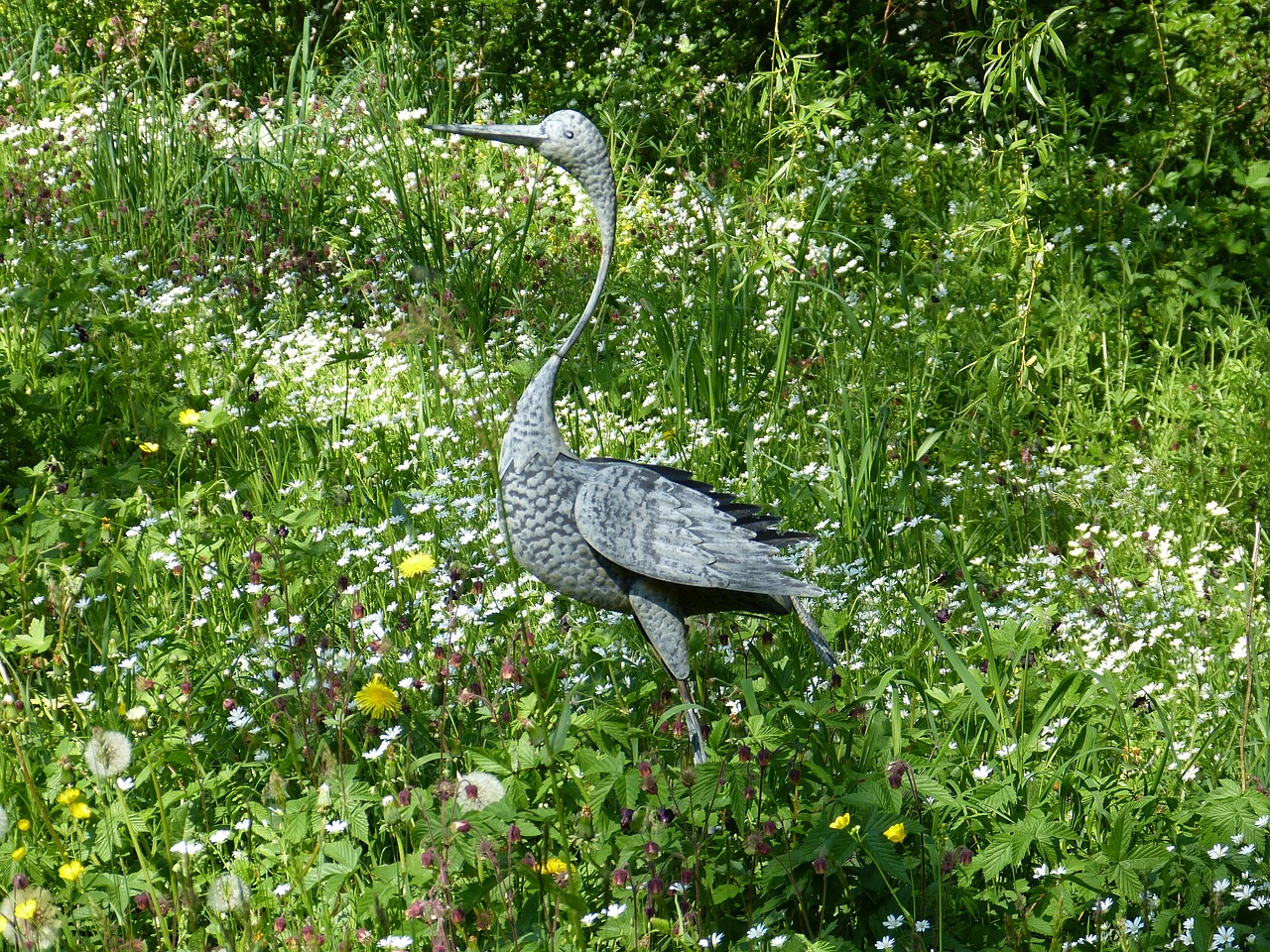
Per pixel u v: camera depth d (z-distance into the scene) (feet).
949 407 36.91
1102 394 37.52
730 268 38.86
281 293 41.34
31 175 47.52
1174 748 21.21
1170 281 39.01
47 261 39.68
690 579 18.98
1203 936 16.20
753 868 17.30
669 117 52.26
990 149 45.42
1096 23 45.96
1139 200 43.96
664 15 57.31
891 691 21.84
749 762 17.81
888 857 15.88
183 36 59.00
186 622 24.47
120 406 32.91
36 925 14.82
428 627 24.03
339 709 20.18
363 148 48.78
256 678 22.24
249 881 17.61
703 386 34.17
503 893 15.79
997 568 29.50
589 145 19.98
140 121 52.06
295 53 58.75
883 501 29.78
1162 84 45.19
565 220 46.24
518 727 19.76
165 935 16.52
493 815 16.55
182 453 29.96
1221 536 30.73
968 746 20.13
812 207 43.91
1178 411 34.88
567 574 19.71
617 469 19.56
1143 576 27.12
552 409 19.79
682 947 16.44
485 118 52.95
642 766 17.08
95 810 18.57
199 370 35.94
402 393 34.76
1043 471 31.91
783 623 24.35
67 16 61.41
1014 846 16.79
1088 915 17.29
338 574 26.17
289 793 19.43
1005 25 40.91
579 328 20.18
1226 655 24.17
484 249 42.75
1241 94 43.19
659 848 16.58
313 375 35.65
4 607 24.86
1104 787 18.86
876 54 52.06
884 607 25.45
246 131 51.67
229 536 26.99
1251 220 40.47
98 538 25.49
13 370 33.37
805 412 34.50
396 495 28.96
